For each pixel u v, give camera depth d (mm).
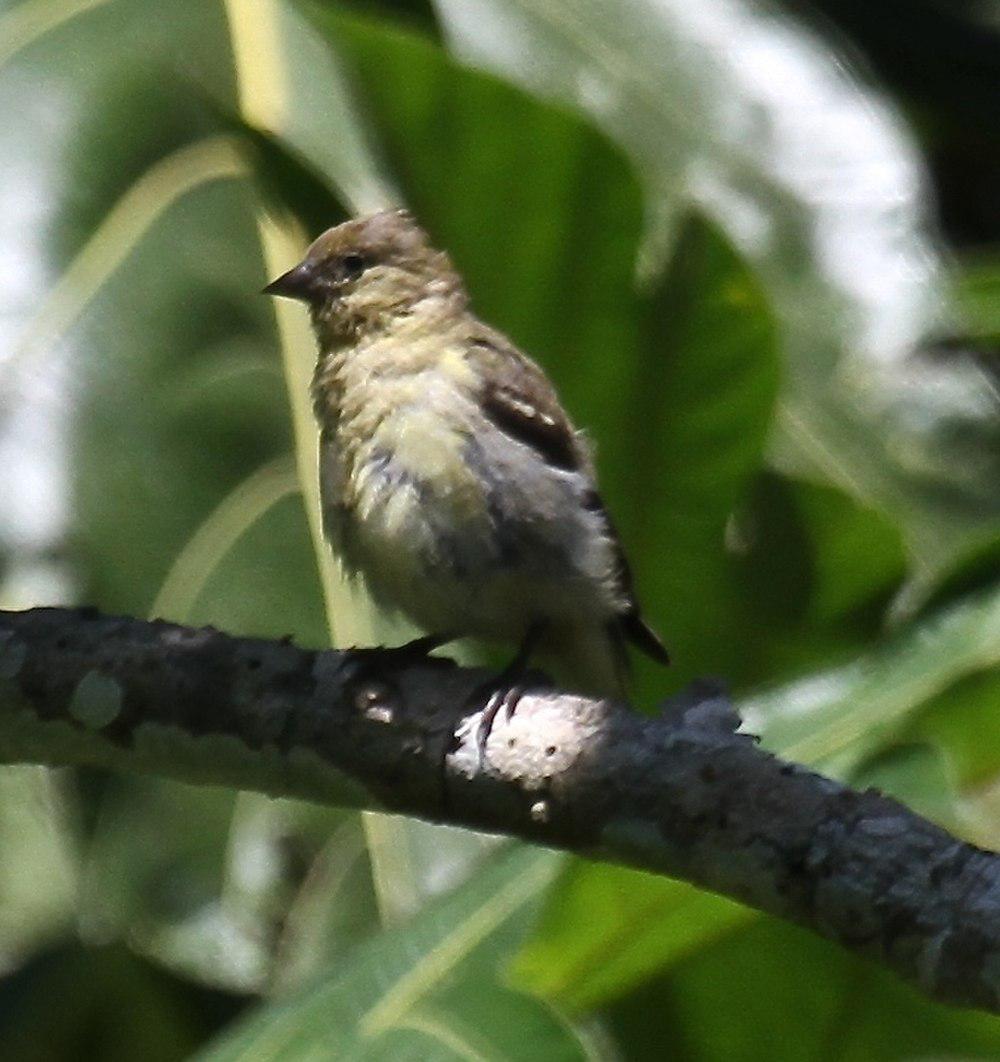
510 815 8359
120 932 9523
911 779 9219
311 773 8750
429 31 12844
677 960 9625
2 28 10812
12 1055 12602
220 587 10086
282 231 11016
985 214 15844
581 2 13570
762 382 11070
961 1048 10492
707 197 13172
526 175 11125
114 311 10234
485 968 9062
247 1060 8789
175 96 10844
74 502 9781
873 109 13516
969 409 12820
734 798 7832
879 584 11469
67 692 8852
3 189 10383
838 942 7645
